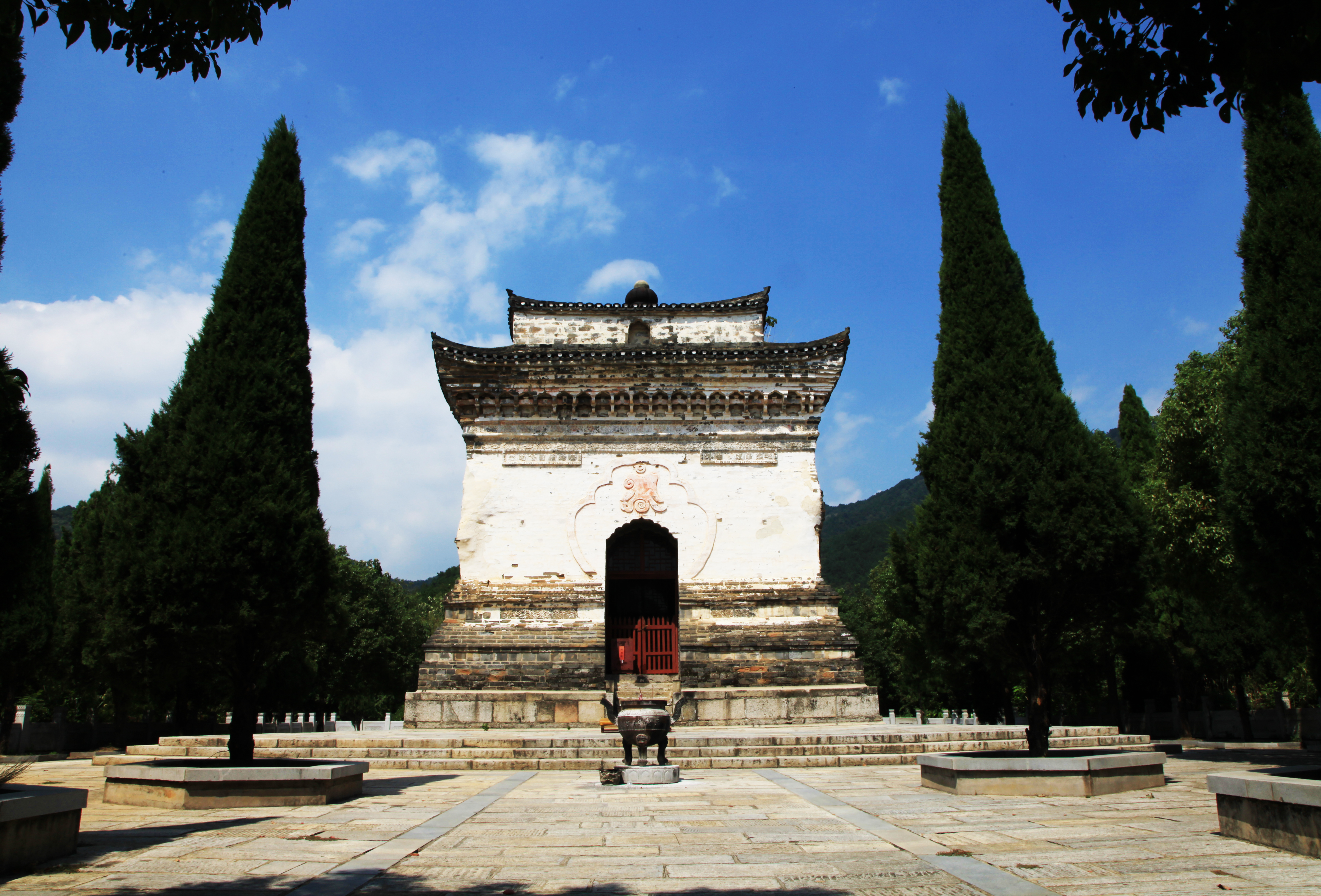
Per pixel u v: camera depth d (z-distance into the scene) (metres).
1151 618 37.25
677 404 36.12
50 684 40.28
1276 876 9.05
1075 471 17.64
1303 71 7.24
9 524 11.61
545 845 11.34
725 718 31.45
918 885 8.87
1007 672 24.41
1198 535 25.39
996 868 9.59
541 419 35.97
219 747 26.53
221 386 17.64
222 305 18.31
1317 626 14.75
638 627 35.78
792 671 32.78
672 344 39.00
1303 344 14.24
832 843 11.30
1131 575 17.48
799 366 36.41
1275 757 25.34
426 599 101.94
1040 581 17.34
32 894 8.65
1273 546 14.51
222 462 17.03
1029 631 17.66
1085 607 17.97
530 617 33.59
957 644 23.55
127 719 38.62
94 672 35.19
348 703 67.31
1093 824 12.46
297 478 18.00
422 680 32.22
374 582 63.34
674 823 13.12
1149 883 8.82
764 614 33.94
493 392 35.75
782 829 12.44
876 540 155.00
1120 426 46.12
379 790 18.25
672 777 19.02
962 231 19.67
